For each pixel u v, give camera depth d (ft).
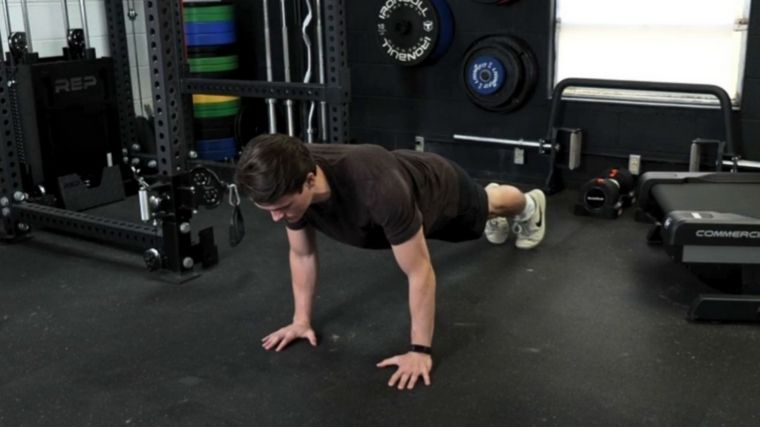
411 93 15.31
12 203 11.94
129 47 15.83
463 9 14.32
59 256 11.28
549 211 13.00
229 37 15.33
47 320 9.05
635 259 10.61
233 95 14.21
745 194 9.91
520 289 9.64
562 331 8.46
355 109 16.06
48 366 7.92
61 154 13.50
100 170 14.20
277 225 12.48
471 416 6.82
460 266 10.44
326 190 6.49
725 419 6.68
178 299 9.59
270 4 15.99
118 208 13.91
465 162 15.26
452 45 14.61
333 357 7.96
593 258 10.69
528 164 14.66
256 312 9.15
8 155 11.80
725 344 8.06
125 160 14.92
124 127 15.15
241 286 9.96
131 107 15.19
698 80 13.01
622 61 13.51
